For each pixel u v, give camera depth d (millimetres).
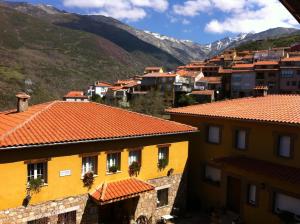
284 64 94375
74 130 20172
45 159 18453
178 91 101688
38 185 18094
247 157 23516
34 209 18203
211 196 26047
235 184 23844
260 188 21281
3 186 17062
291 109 22969
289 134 20859
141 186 21750
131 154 22688
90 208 20453
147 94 96562
